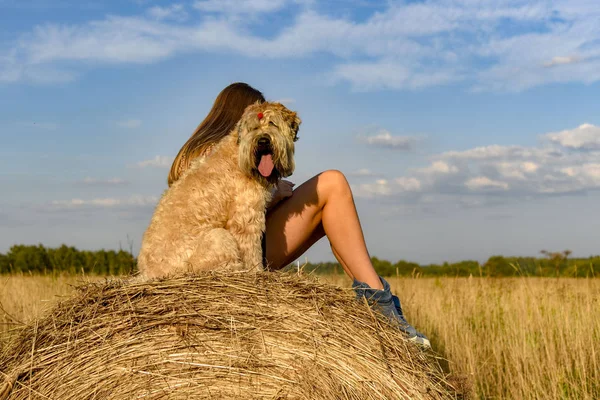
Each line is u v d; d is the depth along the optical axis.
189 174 3.94
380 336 3.19
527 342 7.04
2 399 2.90
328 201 4.02
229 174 3.91
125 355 2.96
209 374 2.95
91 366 2.95
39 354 2.98
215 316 3.01
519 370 6.24
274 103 4.07
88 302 3.11
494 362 6.89
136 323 3.00
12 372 2.95
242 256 3.86
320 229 4.34
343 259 3.99
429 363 3.37
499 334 7.51
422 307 9.25
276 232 4.08
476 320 8.33
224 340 2.98
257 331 3.01
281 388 2.96
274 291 3.13
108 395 2.92
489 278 11.30
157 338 2.98
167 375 2.94
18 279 10.42
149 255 3.73
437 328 8.15
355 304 3.26
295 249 4.16
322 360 3.02
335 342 3.07
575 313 7.73
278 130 3.91
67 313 3.07
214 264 3.57
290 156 4.00
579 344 6.64
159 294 3.09
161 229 3.75
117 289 3.13
